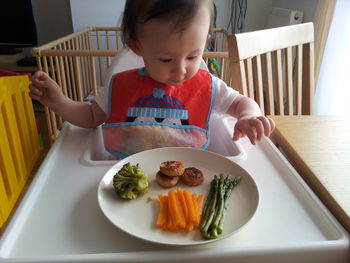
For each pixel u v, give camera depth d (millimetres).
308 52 1076
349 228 433
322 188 509
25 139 1128
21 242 404
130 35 622
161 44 555
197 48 567
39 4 2631
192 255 378
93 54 1345
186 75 606
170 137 735
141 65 864
